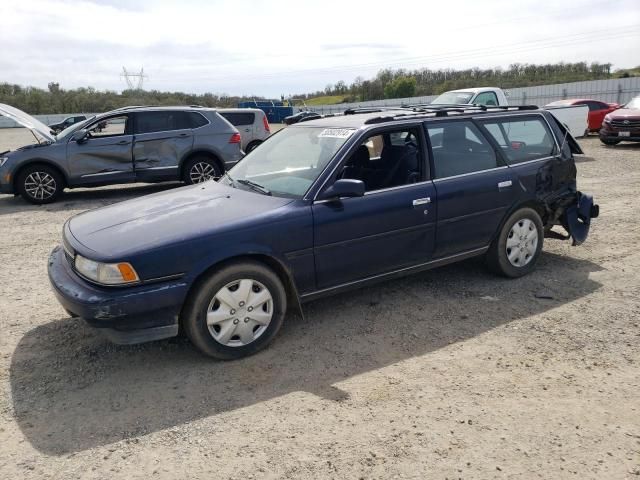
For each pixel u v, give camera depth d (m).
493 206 4.85
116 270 3.35
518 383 3.38
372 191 4.26
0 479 2.63
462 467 2.62
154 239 3.51
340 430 2.95
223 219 3.75
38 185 9.90
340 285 4.18
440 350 3.84
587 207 5.58
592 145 17.59
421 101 39.75
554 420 2.98
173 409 3.21
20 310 4.80
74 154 9.97
